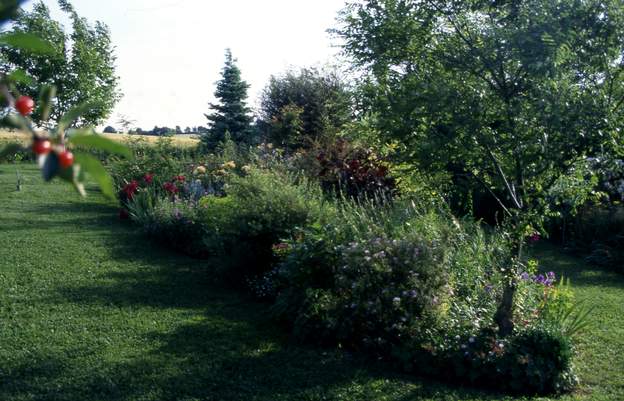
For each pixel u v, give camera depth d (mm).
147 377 5215
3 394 4816
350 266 5996
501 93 5336
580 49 5074
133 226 12391
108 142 1069
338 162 11531
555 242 12883
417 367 5500
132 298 7508
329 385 5156
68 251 9844
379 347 5805
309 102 23766
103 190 1092
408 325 5770
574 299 8477
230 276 8281
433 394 5051
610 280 9828
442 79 5293
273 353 5848
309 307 6262
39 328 6320
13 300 7227
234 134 27828
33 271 8539
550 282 7074
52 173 1027
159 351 5805
